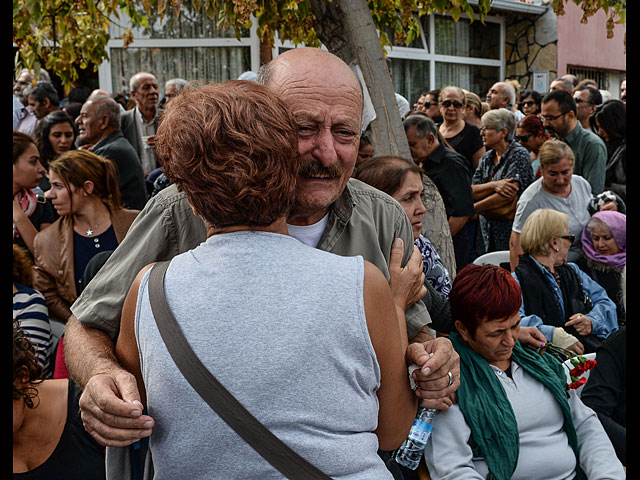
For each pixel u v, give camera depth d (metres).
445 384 1.30
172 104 1.10
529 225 3.19
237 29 2.99
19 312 2.53
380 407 1.17
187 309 1.02
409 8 3.19
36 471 1.67
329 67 1.37
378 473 1.05
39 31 4.66
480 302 2.00
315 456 0.99
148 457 1.20
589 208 4.02
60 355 2.49
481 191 4.73
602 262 3.53
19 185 3.49
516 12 11.20
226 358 0.99
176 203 1.46
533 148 5.08
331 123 1.36
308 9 2.70
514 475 2.04
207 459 0.99
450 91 5.80
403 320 1.46
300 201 1.40
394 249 1.56
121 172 4.43
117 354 1.19
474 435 1.98
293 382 0.99
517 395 2.08
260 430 0.98
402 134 2.88
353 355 1.04
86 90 7.25
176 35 8.31
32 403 1.65
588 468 2.11
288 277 1.03
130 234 1.48
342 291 1.04
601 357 2.43
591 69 13.00
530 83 11.62
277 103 1.08
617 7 3.24
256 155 1.02
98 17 4.44
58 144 4.75
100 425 1.04
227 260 1.05
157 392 1.02
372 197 1.63
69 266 3.07
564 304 3.18
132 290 1.12
